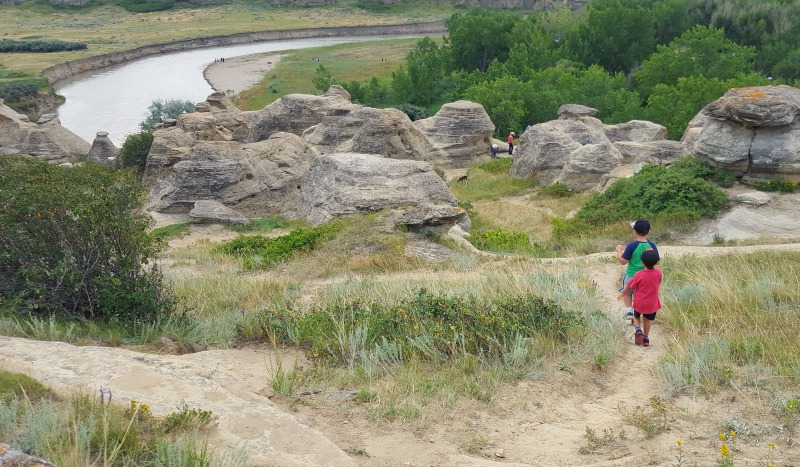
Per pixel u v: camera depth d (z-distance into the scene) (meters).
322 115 48.75
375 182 27.23
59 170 11.73
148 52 119.38
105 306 11.09
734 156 23.14
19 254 10.97
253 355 9.48
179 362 8.50
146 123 66.25
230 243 22.16
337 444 6.68
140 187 12.06
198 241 27.33
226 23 147.88
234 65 106.50
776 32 79.69
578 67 80.62
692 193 23.09
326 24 149.75
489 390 8.07
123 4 164.62
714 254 17.28
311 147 39.75
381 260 17.55
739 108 22.38
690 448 6.61
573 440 6.98
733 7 84.62
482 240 21.84
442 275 15.84
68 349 7.87
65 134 52.75
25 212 10.90
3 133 51.34
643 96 69.00
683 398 7.94
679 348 9.21
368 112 41.47
